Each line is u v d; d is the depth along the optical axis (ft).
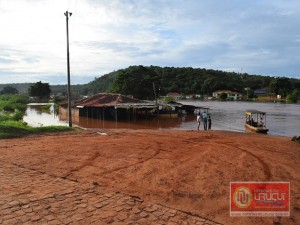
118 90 283.18
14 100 264.93
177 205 22.16
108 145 45.83
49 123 120.98
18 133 58.59
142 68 311.47
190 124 124.06
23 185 25.46
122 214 19.98
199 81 499.92
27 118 145.48
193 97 459.73
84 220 18.85
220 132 70.49
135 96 280.51
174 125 119.65
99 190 24.72
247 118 120.47
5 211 19.81
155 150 42.11
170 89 488.44
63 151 40.57
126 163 33.99
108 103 156.04
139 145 46.21
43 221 18.51
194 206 22.12
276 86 433.48
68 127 71.26
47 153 39.11
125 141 50.37
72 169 31.24
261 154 41.11
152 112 168.04
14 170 30.40
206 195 24.30
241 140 54.80
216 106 265.75
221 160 36.29
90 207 20.98
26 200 21.89
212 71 572.92
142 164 33.60
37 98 383.04
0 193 23.25
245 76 603.26
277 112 191.31
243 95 450.30
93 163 33.91
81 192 24.07
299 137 60.23
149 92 286.05
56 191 24.12
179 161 35.35
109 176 28.91
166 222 19.07
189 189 25.54
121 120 140.97
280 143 53.21
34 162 34.01
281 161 37.04
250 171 31.40
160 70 547.08
